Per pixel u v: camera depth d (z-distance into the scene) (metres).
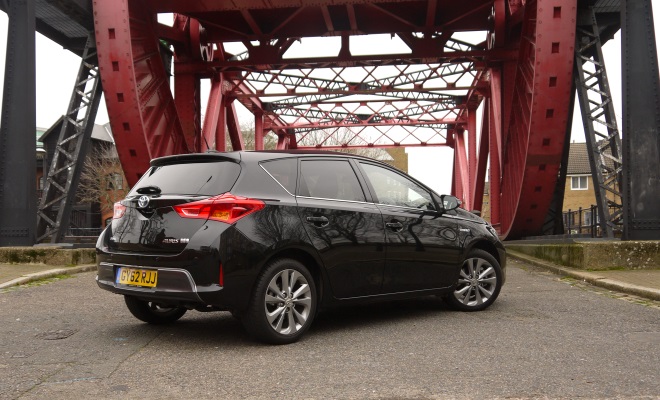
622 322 5.95
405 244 6.11
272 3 14.91
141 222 5.18
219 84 22.06
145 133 13.61
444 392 3.73
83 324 6.07
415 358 4.61
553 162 12.90
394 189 6.39
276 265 5.09
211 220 4.89
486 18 19.64
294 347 5.04
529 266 11.97
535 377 4.04
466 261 6.79
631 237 10.32
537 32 12.08
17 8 11.64
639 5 10.44
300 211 5.34
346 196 5.86
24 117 11.61
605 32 16.86
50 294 8.07
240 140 27.66
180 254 4.86
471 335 5.43
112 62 13.04
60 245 11.73
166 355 4.78
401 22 19.50
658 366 4.31
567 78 12.15
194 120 20.16
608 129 12.05
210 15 19.17
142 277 5.08
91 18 14.07
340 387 3.87
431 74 25.62
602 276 8.91
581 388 3.79
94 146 50.78
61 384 3.97
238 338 5.41
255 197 5.10
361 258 5.73
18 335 5.54
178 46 19.81
